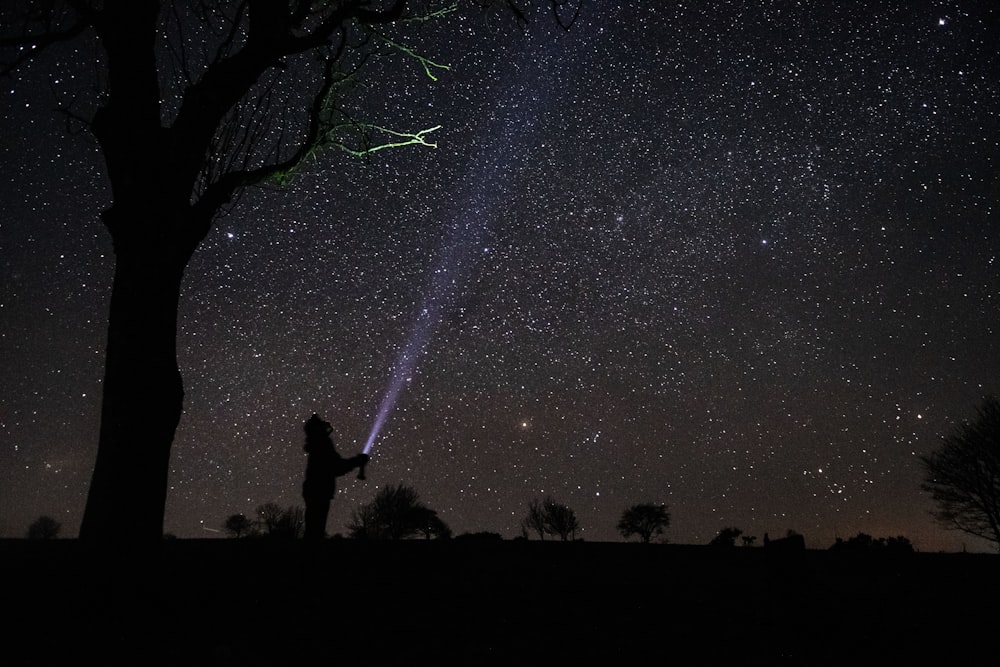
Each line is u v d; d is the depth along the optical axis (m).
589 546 11.48
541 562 8.64
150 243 5.96
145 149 6.10
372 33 9.38
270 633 4.29
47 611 4.25
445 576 6.86
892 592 8.04
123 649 3.74
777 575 6.01
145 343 5.73
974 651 5.24
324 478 6.50
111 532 5.23
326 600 5.27
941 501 19.89
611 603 6.19
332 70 9.35
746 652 4.89
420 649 4.26
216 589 5.26
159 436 5.64
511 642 4.60
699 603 6.49
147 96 6.21
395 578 6.46
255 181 7.74
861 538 17.25
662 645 4.88
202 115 6.43
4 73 6.35
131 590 4.77
